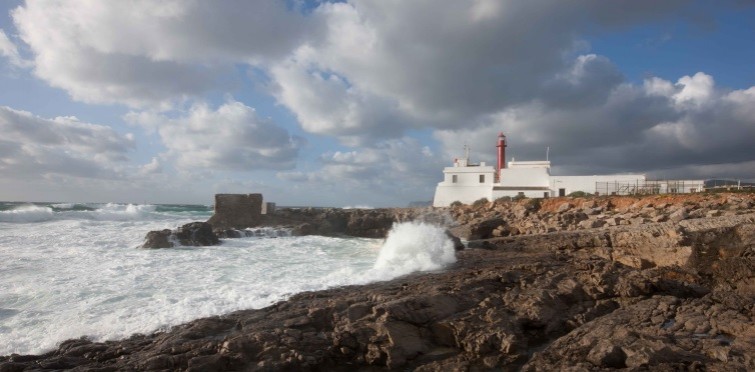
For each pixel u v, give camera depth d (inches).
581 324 455.8
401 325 413.1
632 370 329.1
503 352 394.9
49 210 1678.2
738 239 683.4
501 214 1487.5
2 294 517.3
